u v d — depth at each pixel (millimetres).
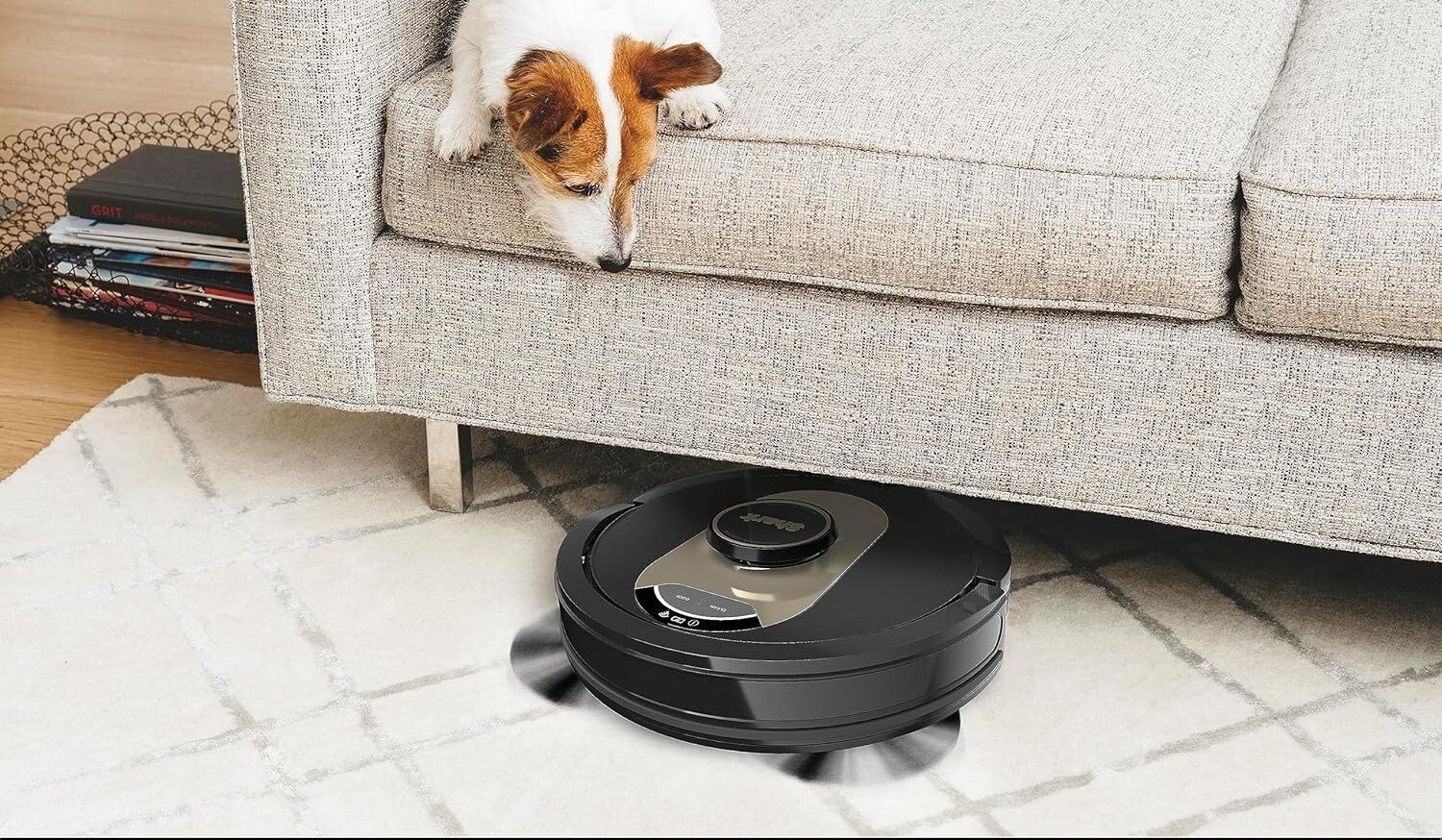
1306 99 1622
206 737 1484
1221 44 1809
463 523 1873
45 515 1860
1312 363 1503
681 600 1498
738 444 1712
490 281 1718
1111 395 1565
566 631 1553
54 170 2838
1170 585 1750
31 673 1571
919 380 1619
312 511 1889
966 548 1591
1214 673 1596
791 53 1747
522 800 1409
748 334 1655
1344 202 1424
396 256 1742
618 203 1535
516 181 1645
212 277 2244
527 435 2092
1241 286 1501
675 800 1411
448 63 1796
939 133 1546
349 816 1385
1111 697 1558
